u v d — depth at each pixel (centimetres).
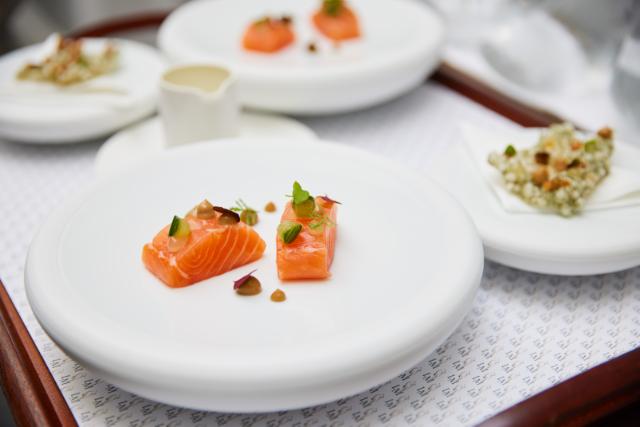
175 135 59
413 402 42
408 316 39
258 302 42
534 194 50
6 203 58
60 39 70
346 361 37
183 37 70
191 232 44
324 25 73
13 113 62
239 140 53
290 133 64
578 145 52
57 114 62
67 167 62
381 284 43
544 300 49
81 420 41
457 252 43
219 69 60
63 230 45
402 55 65
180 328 40
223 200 49
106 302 41
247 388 37
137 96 64
